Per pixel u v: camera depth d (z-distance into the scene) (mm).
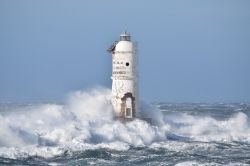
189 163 167250
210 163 168250
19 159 168750
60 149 178250
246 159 176875
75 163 167375
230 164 167750
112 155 178375
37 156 173250
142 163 169125
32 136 182000
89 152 179125
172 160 173375
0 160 166125
